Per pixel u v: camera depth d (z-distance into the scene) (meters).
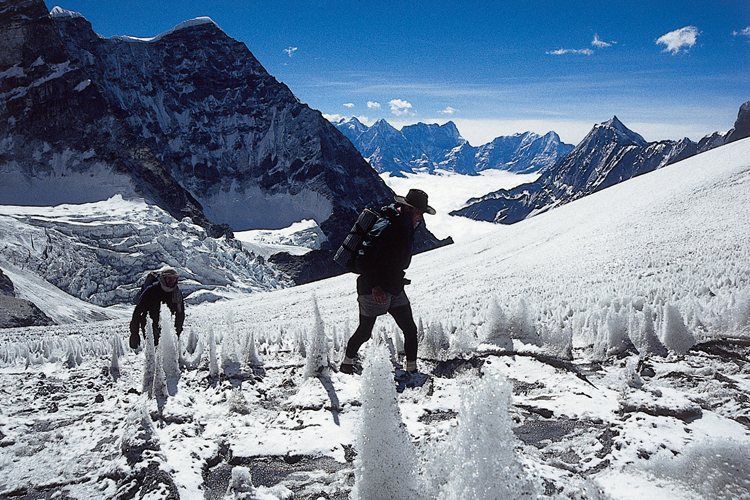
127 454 2.88
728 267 9.70
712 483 2.04
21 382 5.01
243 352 5.24
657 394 3.21
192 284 58.16
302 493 2.46
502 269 24.08
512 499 1.78
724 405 3.19
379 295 4.23
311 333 4.43
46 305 40.69
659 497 2.03
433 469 2.14
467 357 4.68
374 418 2.10
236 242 84.00
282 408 3.74
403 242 4.30
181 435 3.16
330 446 2.97
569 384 3.76
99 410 3.93
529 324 4.88
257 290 64.19
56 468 2.86
